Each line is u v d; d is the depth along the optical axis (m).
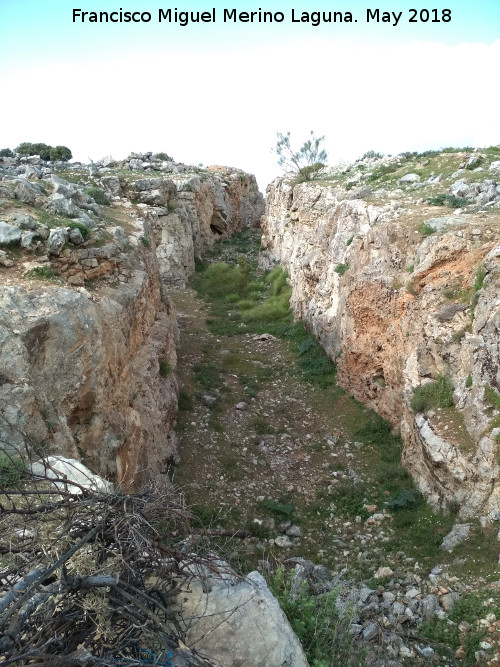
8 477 4.86
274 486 11.15
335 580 7.91
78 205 12.70
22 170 17.27
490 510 8.38
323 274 17.56
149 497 3.87
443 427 9.52
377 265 12.93
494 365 8.97
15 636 2.87
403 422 11.57
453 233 11.09
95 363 8.04
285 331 19.09
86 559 3.29
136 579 3.51
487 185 14.63
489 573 7.60
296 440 12.87
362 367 13.78
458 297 10.59
